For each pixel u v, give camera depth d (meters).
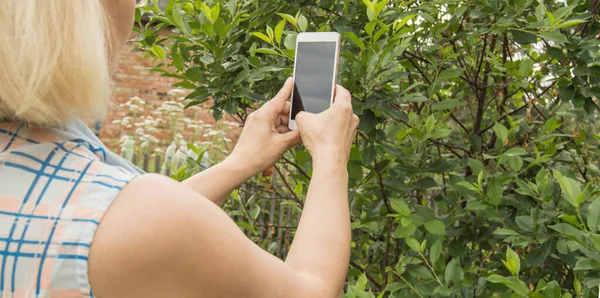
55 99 0.70
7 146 0.72
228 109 2.19
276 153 1.27
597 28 2.65
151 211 0.69
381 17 2.22
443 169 2.40
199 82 2.24
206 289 0.72
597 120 3.23
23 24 0.67
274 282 0.78
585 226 1.84
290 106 1.34
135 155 7.69
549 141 2.60
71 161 0.72
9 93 0.68
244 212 3.08
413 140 2.57
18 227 0.67
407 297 2.21
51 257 0.67
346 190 1.02
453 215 2.59
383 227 2.75
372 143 2.18
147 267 0.68
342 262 0.90
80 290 0.67
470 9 2.46
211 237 0.72
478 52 2.91
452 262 2.09
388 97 2.02
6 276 0.66
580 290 1.88
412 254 2.49
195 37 2.37
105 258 0.67
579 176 2.97
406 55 2.63
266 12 2.40
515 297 1.80
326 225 0.93
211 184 1.21
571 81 2.33
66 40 0.69
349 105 1.12
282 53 2.06
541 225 2.07
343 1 2.48
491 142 2.87
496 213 2.26
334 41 1.34
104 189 0.70
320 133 1.08
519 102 3.11
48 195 0.69
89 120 0.76
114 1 0.85
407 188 2.43
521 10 2.25
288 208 4.02
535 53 2.89
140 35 2.60
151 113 8.95
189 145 2.63
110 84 0.78
